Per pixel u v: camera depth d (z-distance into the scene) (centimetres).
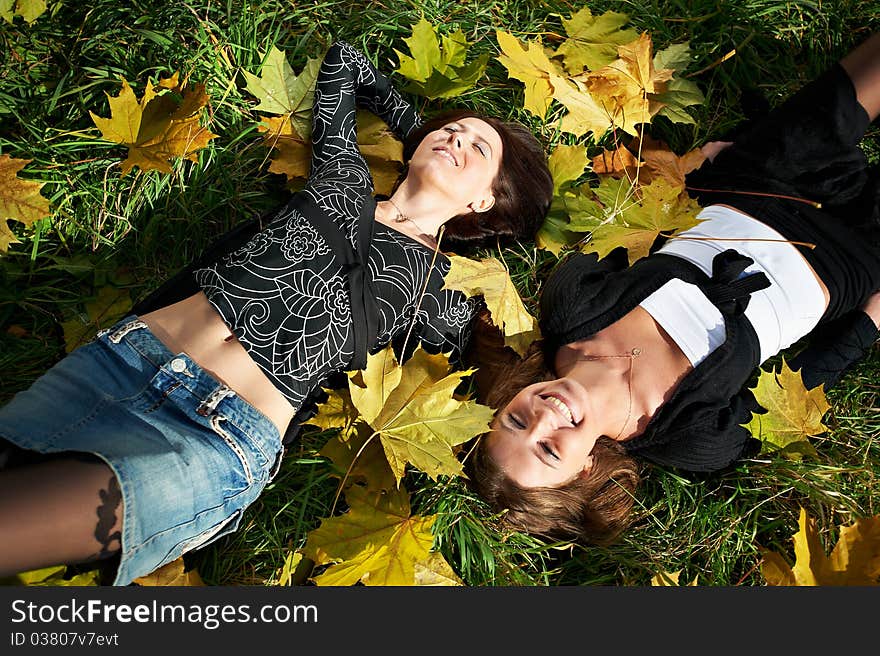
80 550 140
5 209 171
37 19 196
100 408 151
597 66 208
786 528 201
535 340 188
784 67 229
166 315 162
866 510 201
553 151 211
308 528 185
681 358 180
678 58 213
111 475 140
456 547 194
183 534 151
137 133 182
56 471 138
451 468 165
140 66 199
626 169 213
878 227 201
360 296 169
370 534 169
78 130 195
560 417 173
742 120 223
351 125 187
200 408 154
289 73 195
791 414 187
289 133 195
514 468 174
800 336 195
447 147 183
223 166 199
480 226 199
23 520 133
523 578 190
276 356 161
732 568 198
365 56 203
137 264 197
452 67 205
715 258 186
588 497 186
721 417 183
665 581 183
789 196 198
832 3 231
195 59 198
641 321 181
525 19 224
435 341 185
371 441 180
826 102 193
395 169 199
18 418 143
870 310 202
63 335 188
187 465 149
